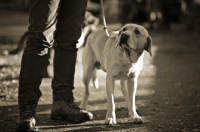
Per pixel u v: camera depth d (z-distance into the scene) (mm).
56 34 5785
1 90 7793
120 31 5473
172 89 8352
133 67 5547
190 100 7297
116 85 8789
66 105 5719
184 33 22281
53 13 5223
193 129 5352
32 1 5164
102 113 6320
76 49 5793
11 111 6375
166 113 6324
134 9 23609
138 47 5367
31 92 5230
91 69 6496
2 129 5332
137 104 6996
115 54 5512
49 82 8906
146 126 5539
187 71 10734
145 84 8922
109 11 29609
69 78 5770
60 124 5617
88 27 11539
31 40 5242
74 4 5562
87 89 6578
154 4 23938
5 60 11773
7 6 44250
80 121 5668
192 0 24656
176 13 25266
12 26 24109
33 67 5219
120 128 5418
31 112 5195
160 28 24062
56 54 5793
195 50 15414
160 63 12125
